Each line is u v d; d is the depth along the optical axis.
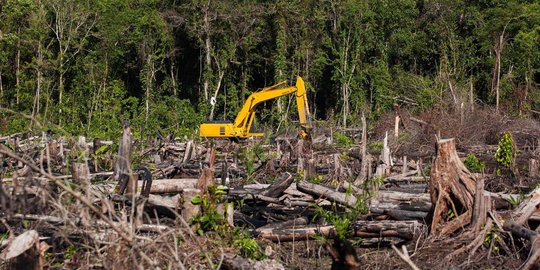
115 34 46.94
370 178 12.29
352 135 33.88
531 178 15.20
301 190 11.44
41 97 39.16
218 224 8.73
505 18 48.44
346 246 6.36
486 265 8.79
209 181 9.55
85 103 43.84
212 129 29.73
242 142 29.28
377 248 9.80
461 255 8.97
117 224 6.73
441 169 9.47
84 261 7.09
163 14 48.19
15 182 7.45
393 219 10.16
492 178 15.17
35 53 44.16
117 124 36.72
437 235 9.30
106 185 10.77
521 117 31.84
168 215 9.82
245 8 48.38
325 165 19.88
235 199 11.62
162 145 23.69
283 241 9.78
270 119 47.19
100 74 46.09
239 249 8.45
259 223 10.65
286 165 18.05
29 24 42.31
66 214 5.98
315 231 9.66
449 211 9.52
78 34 45.91
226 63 48.62
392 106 47.81
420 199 11.65
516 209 9.73
